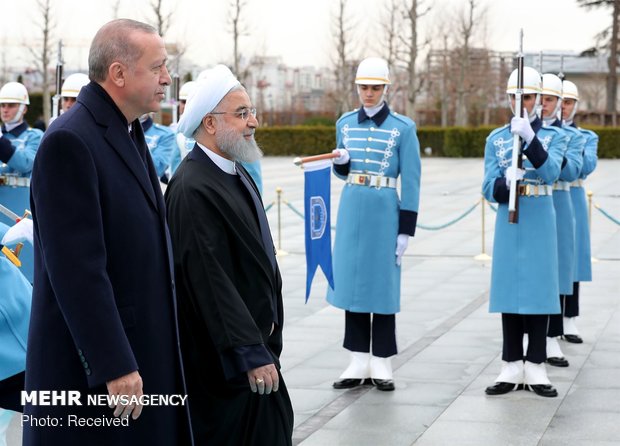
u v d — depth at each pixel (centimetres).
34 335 354
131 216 355
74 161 342
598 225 1656
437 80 5391
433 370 737
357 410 634
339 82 5381
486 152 699
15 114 902
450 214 1828
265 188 2302
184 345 411
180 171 420
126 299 355
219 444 419
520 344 677
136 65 359
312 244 625
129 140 364
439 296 1042
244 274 412
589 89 6019
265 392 393
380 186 695
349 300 689
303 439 573
